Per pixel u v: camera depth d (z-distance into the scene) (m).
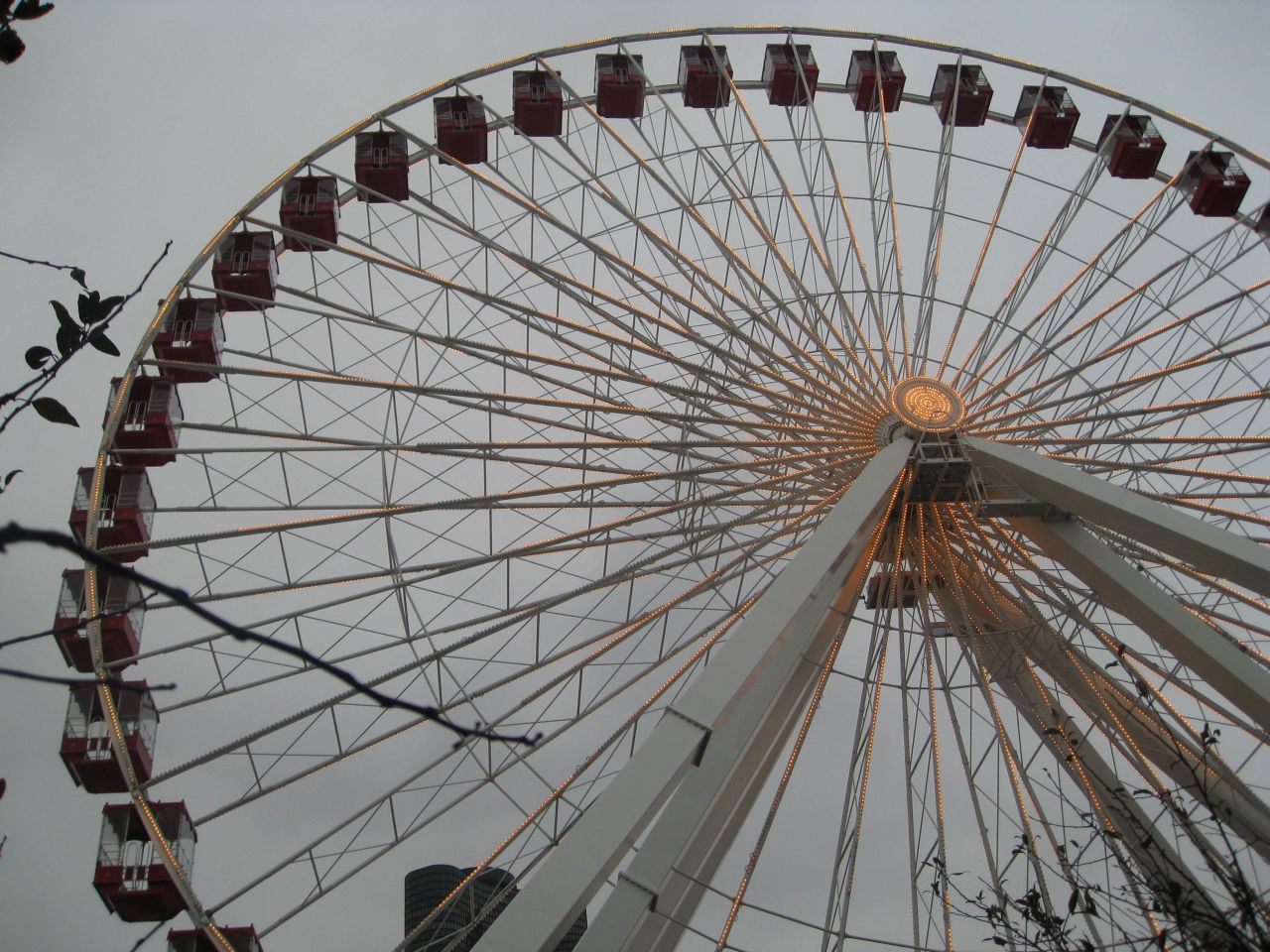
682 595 25.06
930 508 26.97
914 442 26.41
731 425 27.25
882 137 30.77
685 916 22.48
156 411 26.81
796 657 22.62
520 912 15.43
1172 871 19.81
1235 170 31.16
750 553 26.02
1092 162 30.48
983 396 27.83
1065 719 25.59
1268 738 22.94
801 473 27.31
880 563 28.03
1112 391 27.06
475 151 32.75
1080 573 25.47
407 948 22.50
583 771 23.41
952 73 34.28
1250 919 13.45
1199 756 23.44
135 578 4.41
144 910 23.66
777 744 24.77
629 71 33.56
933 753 23.84
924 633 25.91
